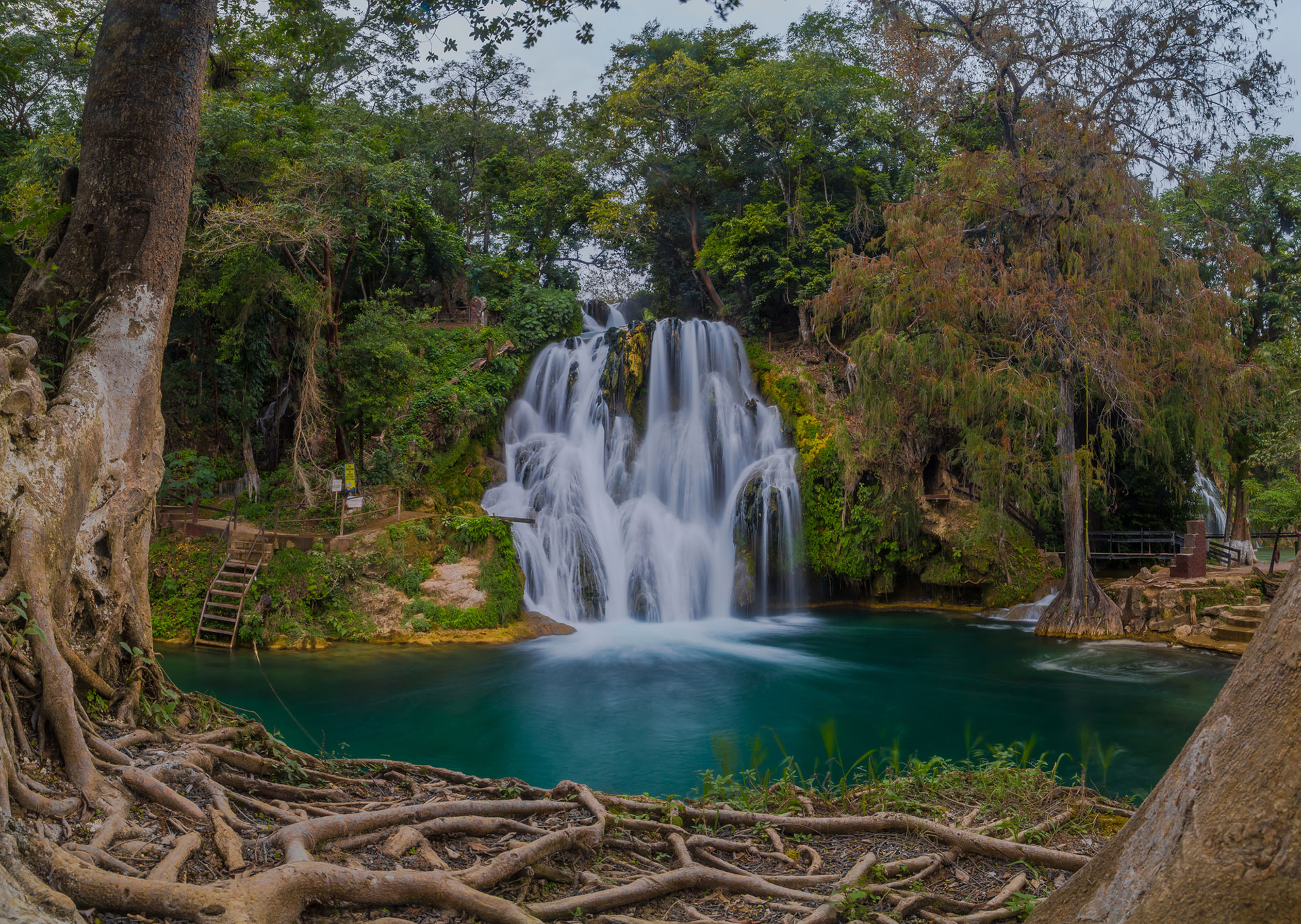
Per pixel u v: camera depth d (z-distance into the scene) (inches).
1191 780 91.9
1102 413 888.3
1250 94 792.3
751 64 1445.6
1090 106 824.9
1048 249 848.3
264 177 909.8
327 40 389.1
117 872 127.4
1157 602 829.8
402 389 985.5
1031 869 186.9
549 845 162.9
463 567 854.5
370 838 158.4
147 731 188.7
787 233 1391.5
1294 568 92.7
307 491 895.1
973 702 618.5
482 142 1664.6
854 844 201.2
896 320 870.4
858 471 1053.2
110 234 223.3
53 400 201.5
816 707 605.6
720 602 1019.9
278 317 1005.2
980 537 884.6
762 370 1197.1
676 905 158.7
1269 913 82.0
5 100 959.6
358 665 709.3
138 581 215.6
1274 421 991.0
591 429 1129.4
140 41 227.8
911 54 893.8
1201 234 1187.3
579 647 804.0
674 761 474.3
